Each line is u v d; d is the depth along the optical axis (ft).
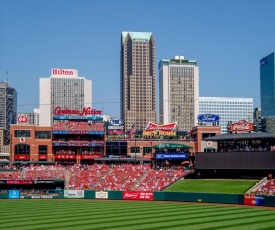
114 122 533.14
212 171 406.82
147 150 522.88
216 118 535.60
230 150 402.72
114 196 361.92
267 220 216.13
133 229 189.47
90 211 263.90
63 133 493.36
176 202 328.08
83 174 437.99
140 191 354.33
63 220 220.23
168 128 527.40
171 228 191.72
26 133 495.00
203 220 217.77
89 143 499.51
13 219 225.56
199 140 524.11
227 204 304.91
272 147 385.50
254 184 354.33
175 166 458.09
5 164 498.69
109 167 456.04
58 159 495.82
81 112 508.94
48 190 391.24
